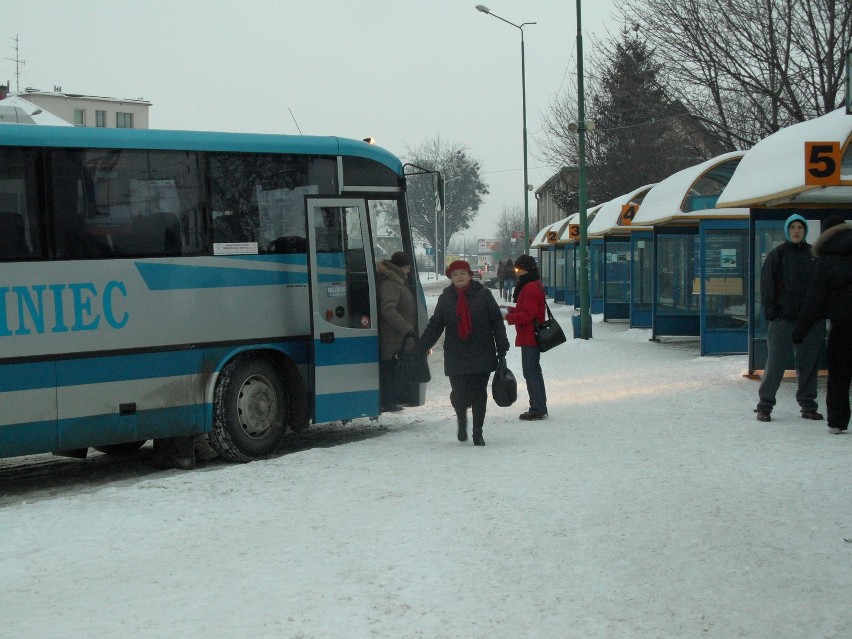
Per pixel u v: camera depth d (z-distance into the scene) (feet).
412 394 38.47
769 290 35.60
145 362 32.07
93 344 31.09
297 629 16.15
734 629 15.75
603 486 25.98
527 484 26.55
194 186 33.40
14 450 29.84
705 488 25.36
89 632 16.21
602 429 35.60
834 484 25.45
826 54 85.92
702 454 29.96
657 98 102.58
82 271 31.01
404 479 27.86
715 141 99.71
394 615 16.76
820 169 40.37
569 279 144.77
